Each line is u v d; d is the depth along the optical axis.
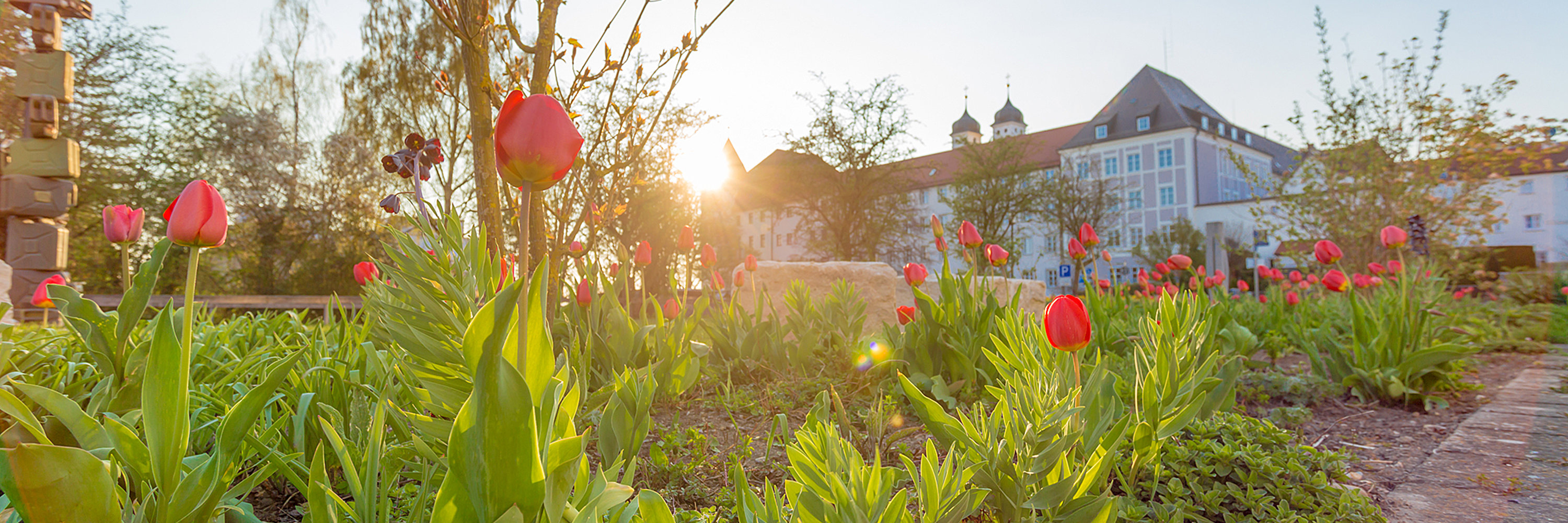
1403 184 9.98
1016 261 33.47
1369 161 10.44
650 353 3.49
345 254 16.86
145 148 16.72
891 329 3.99
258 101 18.81
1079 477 1.60
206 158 17.16
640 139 3.62
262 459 1.81
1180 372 2.45
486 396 0.79
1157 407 2.02
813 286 5.92
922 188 62.44
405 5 15.84
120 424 1.10
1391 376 3.76
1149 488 2.27
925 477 1.37
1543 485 2.18
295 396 2.08
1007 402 1.69
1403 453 2.88
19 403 1.06
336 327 2.95
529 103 0.85
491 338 0.78
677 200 21.17
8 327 2.38
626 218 19.92
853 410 3.29
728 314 4.31
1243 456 2.29
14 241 3.55
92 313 1.69
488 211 2.76
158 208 15.91
